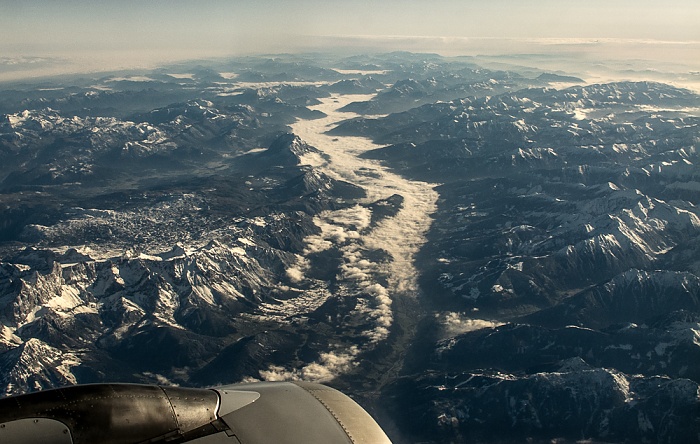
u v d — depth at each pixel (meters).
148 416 20.88
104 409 20.25
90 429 19.55
